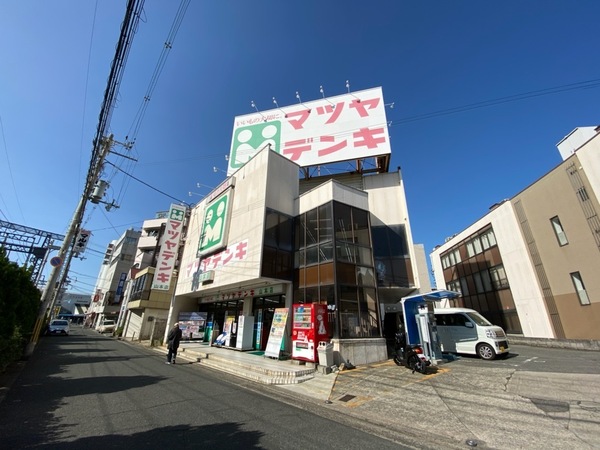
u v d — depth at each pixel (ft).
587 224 46.73
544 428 15.16
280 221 45.34
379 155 55.11
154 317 78.95
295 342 34.99
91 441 12.93
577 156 48.32
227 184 57.00
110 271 162.71
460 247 84.58
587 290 46.70
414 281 48.55
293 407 19.81
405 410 19.07
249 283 45.21
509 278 63.36
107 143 40.32
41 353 42.06
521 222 60.64
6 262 26.35
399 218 52.80
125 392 21.57
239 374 30.96
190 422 15.78
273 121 65.16
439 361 31.76
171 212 66.54
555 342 48.24
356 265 39.75
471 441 14.35
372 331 37.55
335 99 62.03
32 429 14.07
